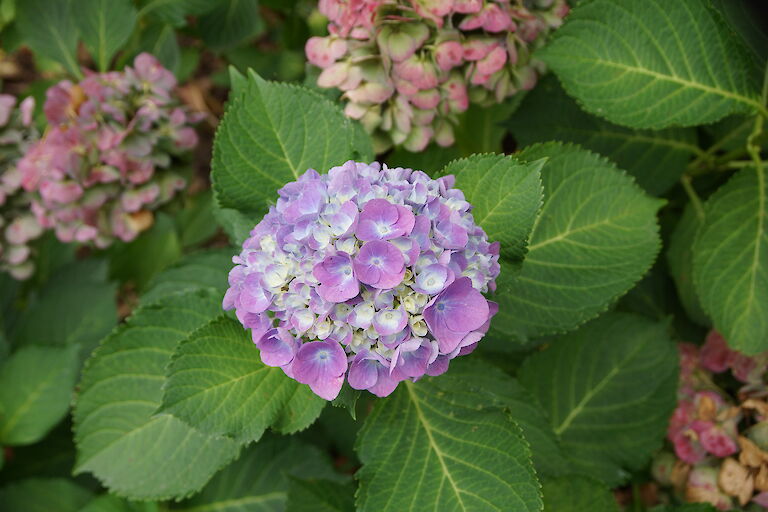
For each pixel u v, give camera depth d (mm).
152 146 917
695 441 855
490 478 687
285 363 639
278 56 1190
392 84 818
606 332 901
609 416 891
